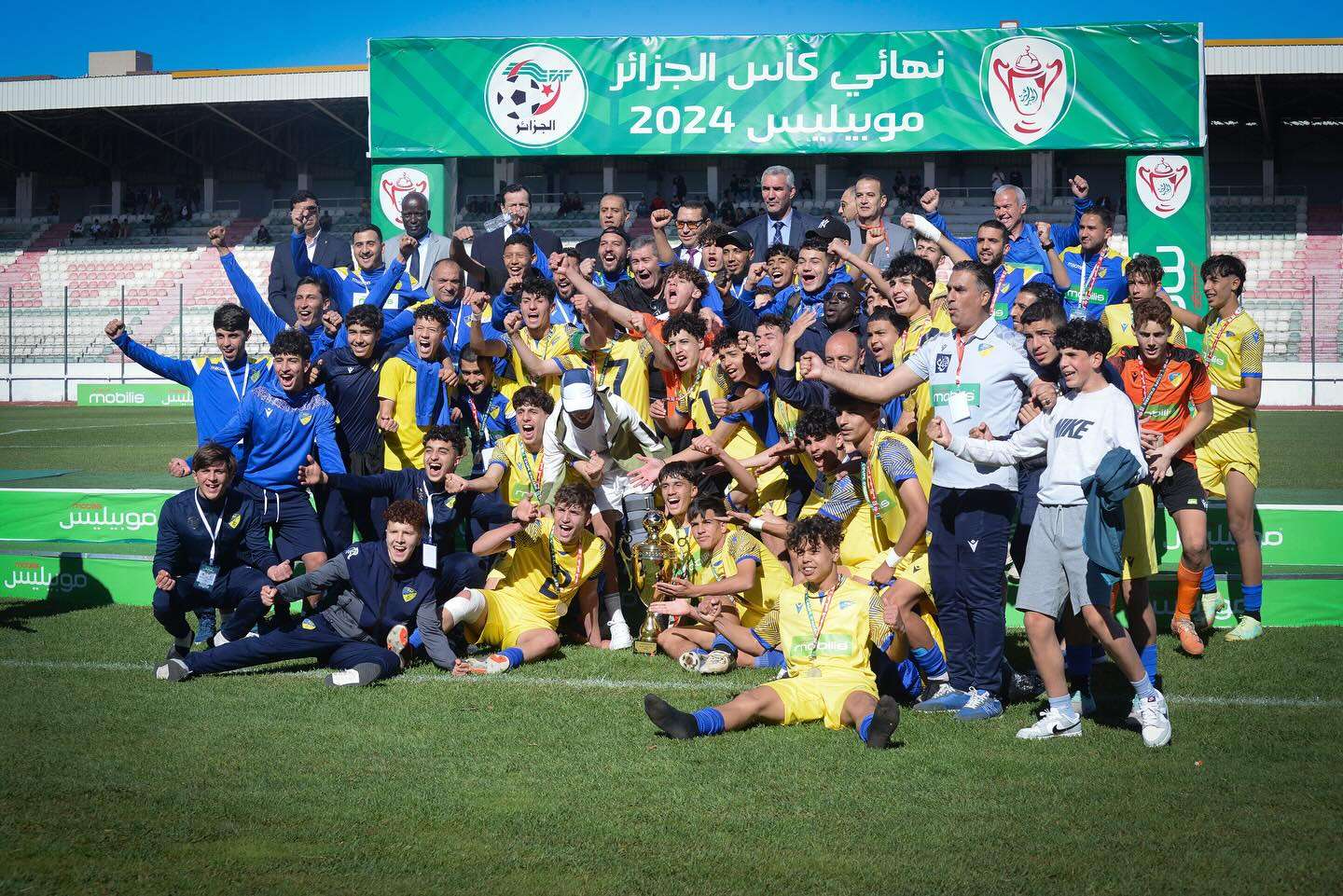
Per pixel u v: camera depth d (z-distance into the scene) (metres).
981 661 5.76
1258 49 31.42
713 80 13.30
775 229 10.02
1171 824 4.24
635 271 8.80
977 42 12.98
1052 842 4.10
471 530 8.31
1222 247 39.34
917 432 6.81
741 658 6.82
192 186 48.56
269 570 6.71
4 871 3.88
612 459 7.39
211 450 6.85
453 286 8.85
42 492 10.05
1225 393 7.19
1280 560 8.46
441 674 6.58
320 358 8.20
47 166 48.53
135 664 6.77
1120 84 12.72
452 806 4.45
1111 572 5.03
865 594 5.68
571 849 4.05
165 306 42.56
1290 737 5.24
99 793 4.57
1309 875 3.82
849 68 13.16
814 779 4.76
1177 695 6.02
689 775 4.81
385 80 13.51
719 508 6.91
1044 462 6.25
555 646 7.02
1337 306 36.69
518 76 13.40
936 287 8.28
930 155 42.00
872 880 3.81
